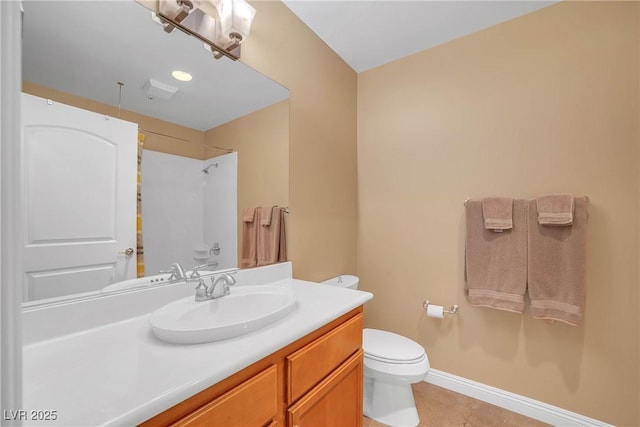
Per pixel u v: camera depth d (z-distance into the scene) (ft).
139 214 3.34
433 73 6.42
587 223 4.80
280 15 5.15
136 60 3.34
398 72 6.93
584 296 4.71
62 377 1.99
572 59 4.98
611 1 4.70
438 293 6.25
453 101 6.15
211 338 2.54
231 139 4.38
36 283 2.55
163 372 2.06
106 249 3.04
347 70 7.14
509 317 5.47
